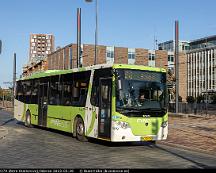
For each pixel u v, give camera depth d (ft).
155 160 38.50
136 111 48.14
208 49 416.05
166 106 50.49
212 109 168.76
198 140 56.75
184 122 94.43
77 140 56.90
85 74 55.77
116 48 298.97
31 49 581.12
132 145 52.42
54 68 324.39
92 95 53.06
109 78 49.16
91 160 37.99
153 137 49.11
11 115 139.74
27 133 66.64
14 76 201.16
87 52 285.43
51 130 73.36
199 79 426.92
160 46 409.28
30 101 78.69
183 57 362.12
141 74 49.42
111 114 47.93
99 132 50.72
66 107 61.16
